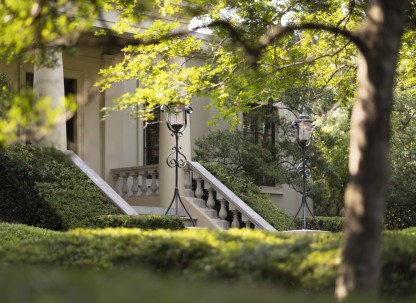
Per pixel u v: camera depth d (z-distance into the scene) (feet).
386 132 22.11
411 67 54.75
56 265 27.50
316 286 24.44
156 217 51.08
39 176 52.60
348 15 46.21
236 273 24.97
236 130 74.49
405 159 72.54
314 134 73.56
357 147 22.09
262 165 73.05
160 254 27.32
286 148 75.72
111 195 54.65
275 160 77.10
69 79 70.18
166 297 16.48
